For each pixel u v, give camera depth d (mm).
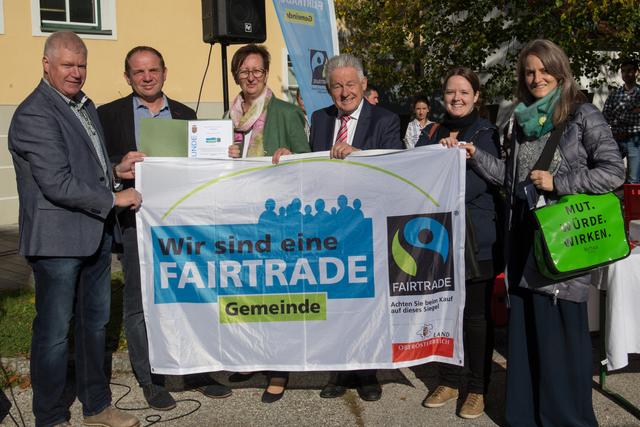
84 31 10914
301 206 3975
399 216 3920
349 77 4129
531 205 3455
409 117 12852
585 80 13164
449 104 4055
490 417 3980
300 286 3994
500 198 4000
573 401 3553
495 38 10281
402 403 4223
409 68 11070
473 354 3959
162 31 11445
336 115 4395
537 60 3465
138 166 3969
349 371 4488
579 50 9609
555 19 9812
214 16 5969
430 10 10391
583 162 3439
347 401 4270
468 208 3963
